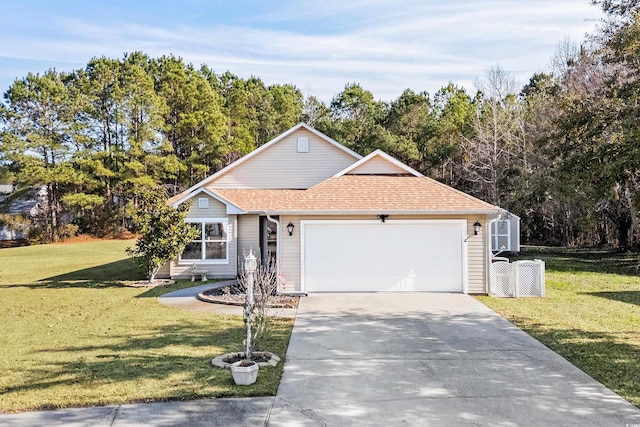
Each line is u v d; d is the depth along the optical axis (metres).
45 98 43.38
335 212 14.86
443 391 6.90
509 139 34.28
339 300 14.00
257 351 8.73
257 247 19.66
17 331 10.91
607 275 19.41
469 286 15.09
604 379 7.31
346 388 7.03
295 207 15.08
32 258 31.23
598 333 10.09
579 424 5.75
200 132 48.41
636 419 5.88
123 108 45.03
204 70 64.06
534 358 8.45
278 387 7.04
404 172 17.59
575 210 28.95
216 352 8.84
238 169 21.64
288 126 57.12
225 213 19.12
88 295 16.03
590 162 19.47
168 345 9.38
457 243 15.20
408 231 15.26
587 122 20.25
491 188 34.72
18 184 48.78
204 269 19.12
